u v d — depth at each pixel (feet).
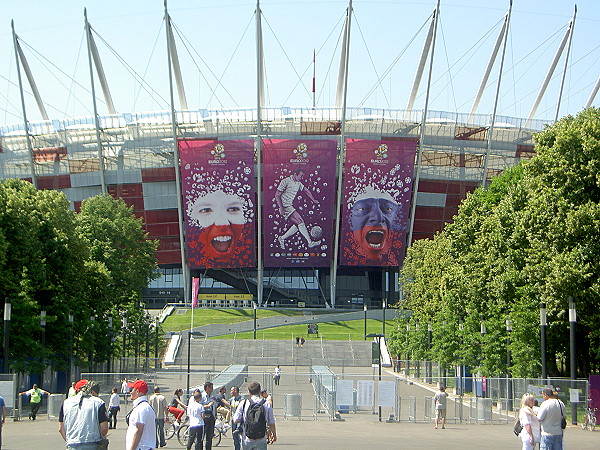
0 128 508.53
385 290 549.54
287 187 465.47
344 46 456.45
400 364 343.46
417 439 120.67
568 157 164.96
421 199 497.87
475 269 206.80
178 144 471.21
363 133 476.95
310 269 563.07
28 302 189.67
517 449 103.76
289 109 475.31
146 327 315.17
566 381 147.43
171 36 458.50
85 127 499.10
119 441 113.29
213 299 550.77
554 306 159.33
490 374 196.24
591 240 155.84
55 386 225.76
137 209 504.84
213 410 91.04
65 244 213.66
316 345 391.45
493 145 491.31
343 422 157.69
